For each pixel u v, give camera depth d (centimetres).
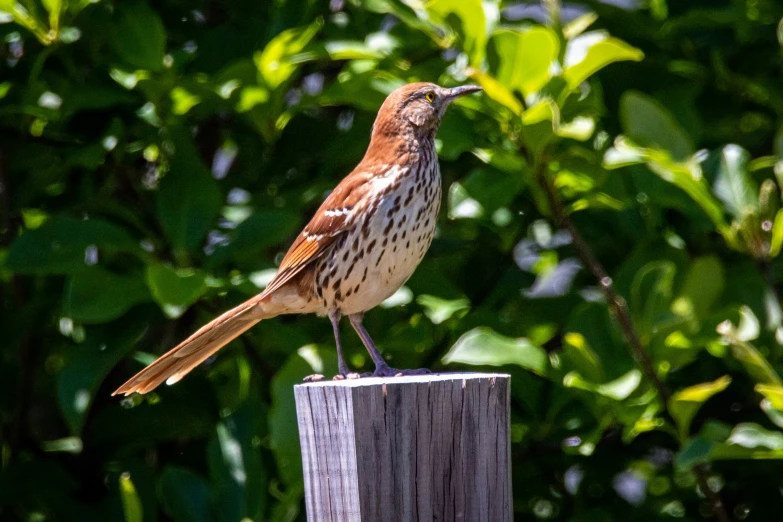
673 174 734
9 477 830
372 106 809
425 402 494
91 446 883
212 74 884
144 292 740
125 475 695
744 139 1014
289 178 933
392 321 929
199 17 1003
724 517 759
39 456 899
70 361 762
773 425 853
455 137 763
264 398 889
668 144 795
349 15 958
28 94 815
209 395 877
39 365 1017
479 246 941
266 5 944
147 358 853
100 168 894
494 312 871
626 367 761
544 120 695
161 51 808
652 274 788
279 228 758
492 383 508
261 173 924
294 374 721
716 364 884
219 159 1086
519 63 748
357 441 484
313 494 504
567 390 779
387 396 489
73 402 748
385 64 832
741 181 777
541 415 808
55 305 880
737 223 745
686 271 834
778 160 776
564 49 794
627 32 948
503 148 771
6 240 895
